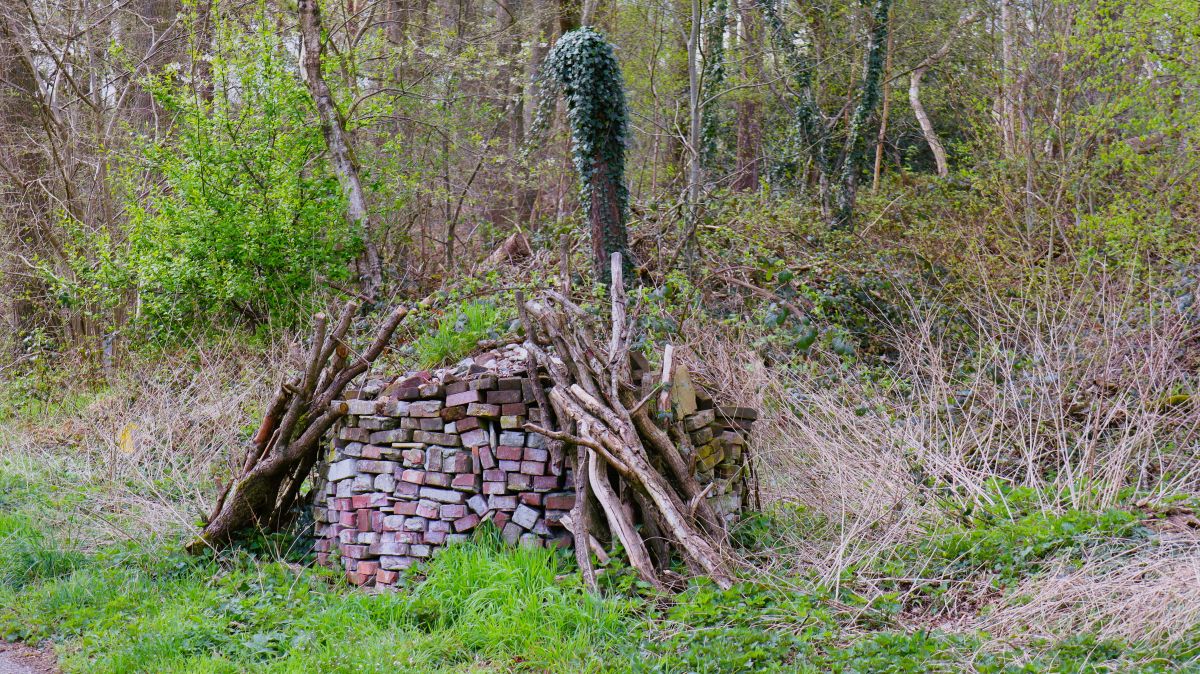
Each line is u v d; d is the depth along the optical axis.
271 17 16.09
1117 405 7.34
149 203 14.32
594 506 5.78
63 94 17.22
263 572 6.05
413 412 6.05
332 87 15.46
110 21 17.31
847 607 5.15
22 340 15.16
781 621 4.93
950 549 5.85
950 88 19.38
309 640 4.88
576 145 12.56
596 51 12.40
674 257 12.60
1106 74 14.30
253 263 13.52
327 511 6.48
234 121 13.84
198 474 8.41
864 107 17.86
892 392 9.50
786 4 19.94
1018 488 6.95
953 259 12.79
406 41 17.92
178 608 5.43
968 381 9.32
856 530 6.11
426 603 5.21
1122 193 13.31
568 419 5.77
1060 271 11.41
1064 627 4.73
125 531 6.96
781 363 10.25
